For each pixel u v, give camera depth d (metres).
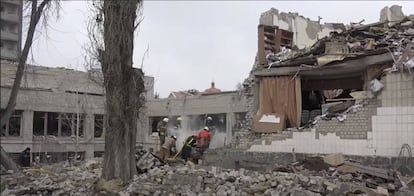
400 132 14.57
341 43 18.25
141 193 11.66
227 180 11.94
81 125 35.62
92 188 12.68
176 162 16.00
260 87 20.02
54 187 13.12
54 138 33.75
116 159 12.68
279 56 21.47
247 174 12.68
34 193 12.73
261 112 19.70
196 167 13.88
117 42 12.60
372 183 11.93
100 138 36.00
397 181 12.20
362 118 15.62
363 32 18.75
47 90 34.06
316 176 12.45
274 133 18.77
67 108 35.03
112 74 12.70
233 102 32.41
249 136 19.83
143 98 13.59
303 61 18.77
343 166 13.48
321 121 16.83
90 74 16.00
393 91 14.83
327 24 28.84
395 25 18.80
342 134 16.11
